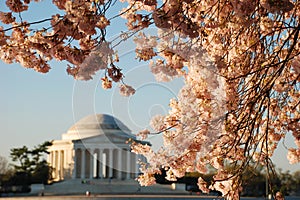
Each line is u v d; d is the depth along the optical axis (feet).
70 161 419.74
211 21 31.86
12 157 426.51
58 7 28.17
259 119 35.94
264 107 35.96
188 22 27.53
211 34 33.24
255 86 33.63
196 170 35.68
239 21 31.81
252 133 38.14
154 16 27.32
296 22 36.24
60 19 28.50
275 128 39.50
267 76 35.91
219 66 31.48
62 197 296.10
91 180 393.09
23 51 30.14
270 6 26.63
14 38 29.94
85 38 28.78
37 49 29.48
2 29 30.25
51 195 351.05
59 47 28.81
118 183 366.43
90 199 291.17
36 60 30.45
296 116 39.29
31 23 29.60
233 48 34.68
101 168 403.54
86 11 27.02
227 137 35.96
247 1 28.58
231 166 39.29
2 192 391.24
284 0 26.61
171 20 27.35
